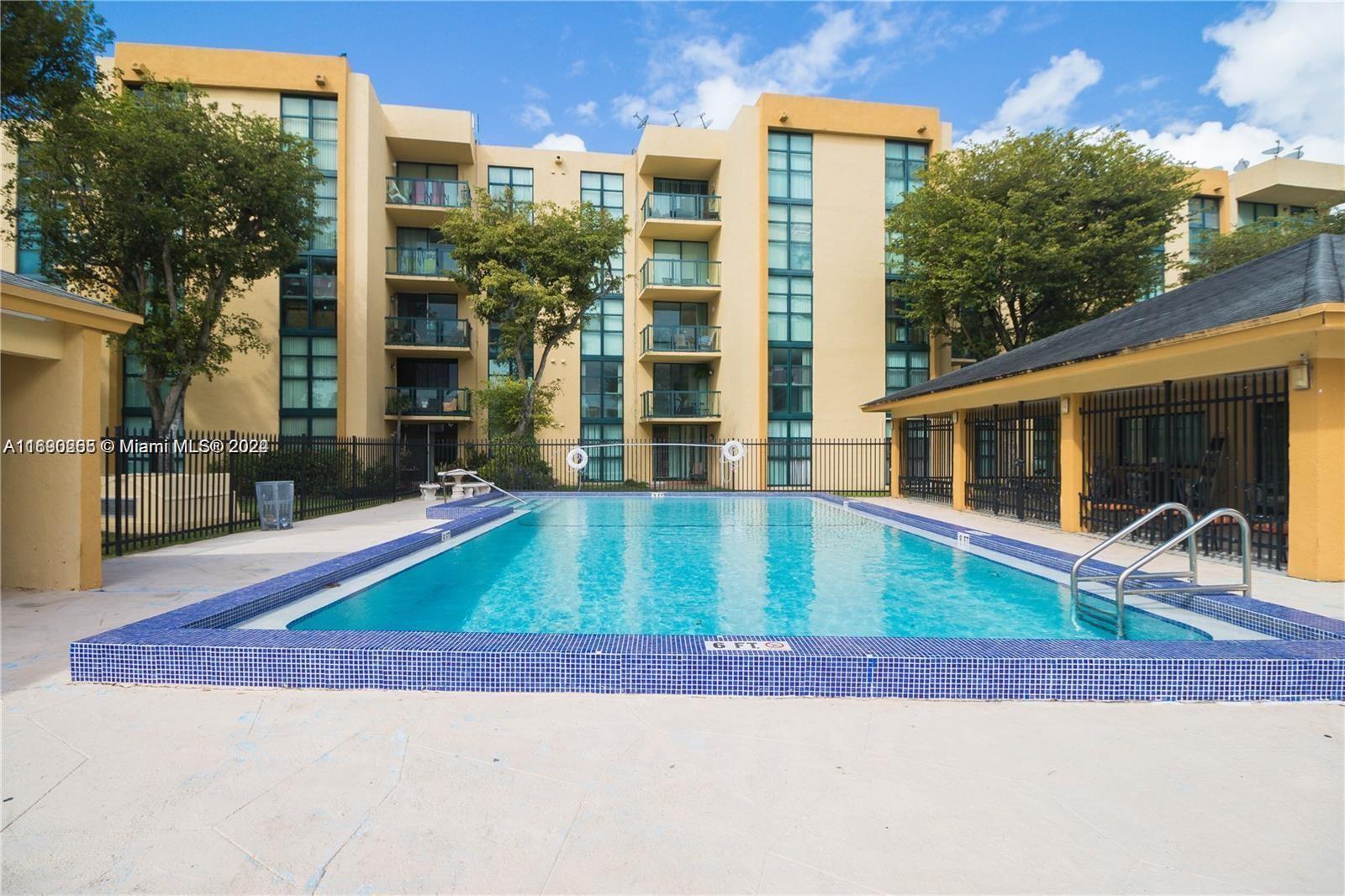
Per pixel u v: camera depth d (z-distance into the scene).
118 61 17.38
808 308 21.38
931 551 9.40
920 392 14.19
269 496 10.26
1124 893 1.93
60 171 13.02
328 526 10.66
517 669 3.56
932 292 19.52
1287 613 4.56
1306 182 24.84
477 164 22.20
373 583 6.51
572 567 8.20
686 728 3.09
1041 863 2.07
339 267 18.41
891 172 21.91
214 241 14.38
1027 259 17.36
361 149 18.70
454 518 11.48
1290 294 6.25
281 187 14.59
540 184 22.64
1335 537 6.22
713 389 23.70
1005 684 3.52
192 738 2.91
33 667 3.84
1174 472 9.27
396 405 20.55
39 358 5.79
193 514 9.78
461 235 17.81
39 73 10.73
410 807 2.36
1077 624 5.53
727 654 3.54
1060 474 10.53
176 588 5.97
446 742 2.89
